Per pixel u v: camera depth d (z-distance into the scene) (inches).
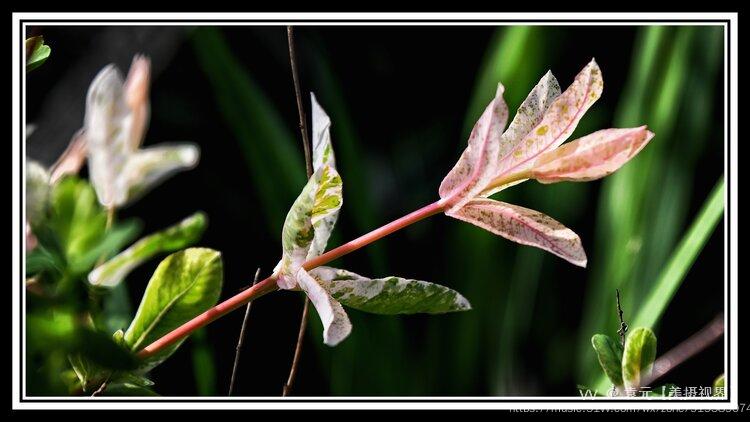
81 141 15.8
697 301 41.1
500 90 15.6
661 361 21.2
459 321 37.7
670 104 34.9
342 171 36.1
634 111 35.7
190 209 41.0
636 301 33.7
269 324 38.9
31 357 14.7
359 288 15.7
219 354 37.7
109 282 14.9
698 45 34.9
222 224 41.4
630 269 34.0
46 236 14.4
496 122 15.6
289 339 38.9
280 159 33.3
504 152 15.9
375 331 34.6
